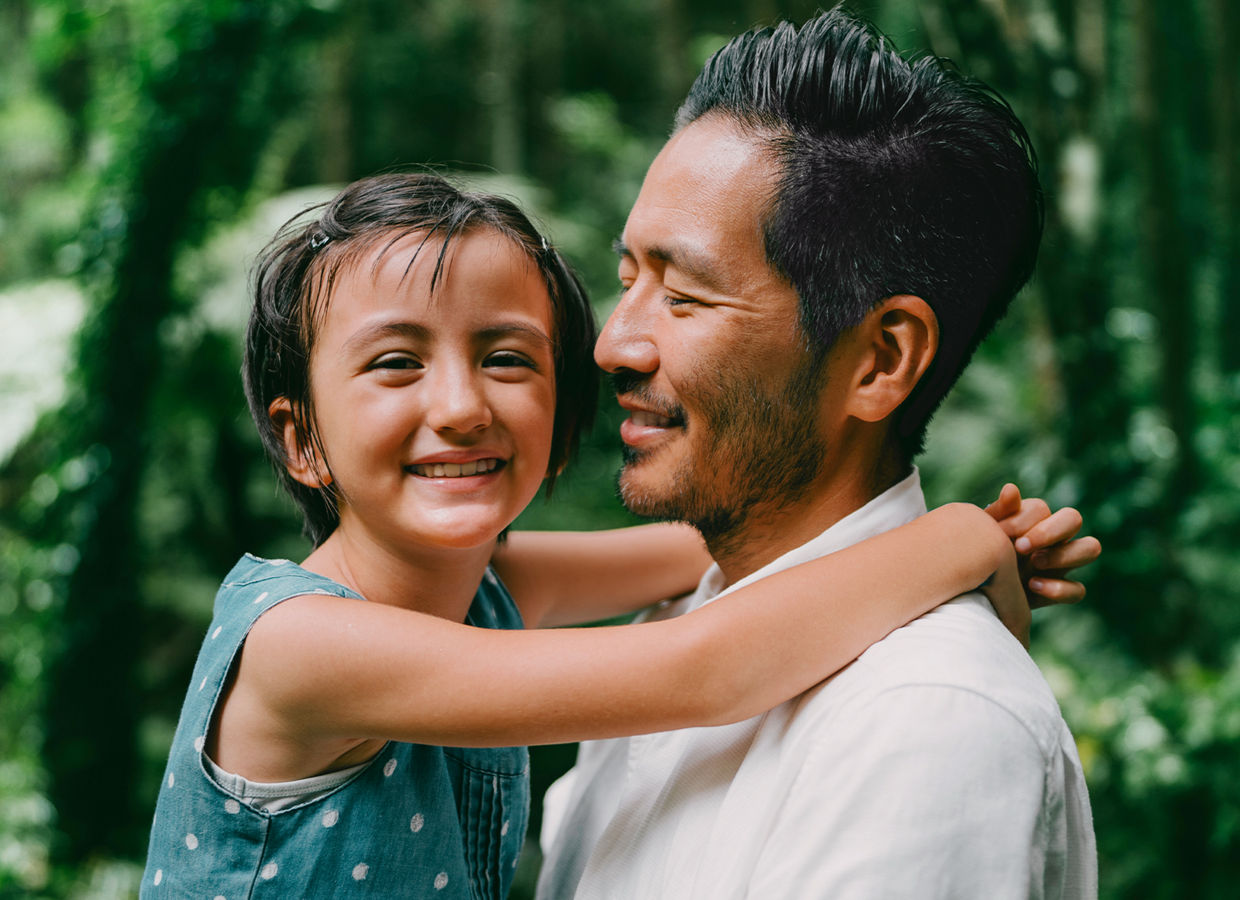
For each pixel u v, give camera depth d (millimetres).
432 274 888
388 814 905
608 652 812
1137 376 5121
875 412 872
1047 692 799
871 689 762
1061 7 5004
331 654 846
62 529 4090
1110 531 3811
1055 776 762
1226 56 6543
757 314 852
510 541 1226
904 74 877
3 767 4078
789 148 842
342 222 937
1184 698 3549
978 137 877
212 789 882
